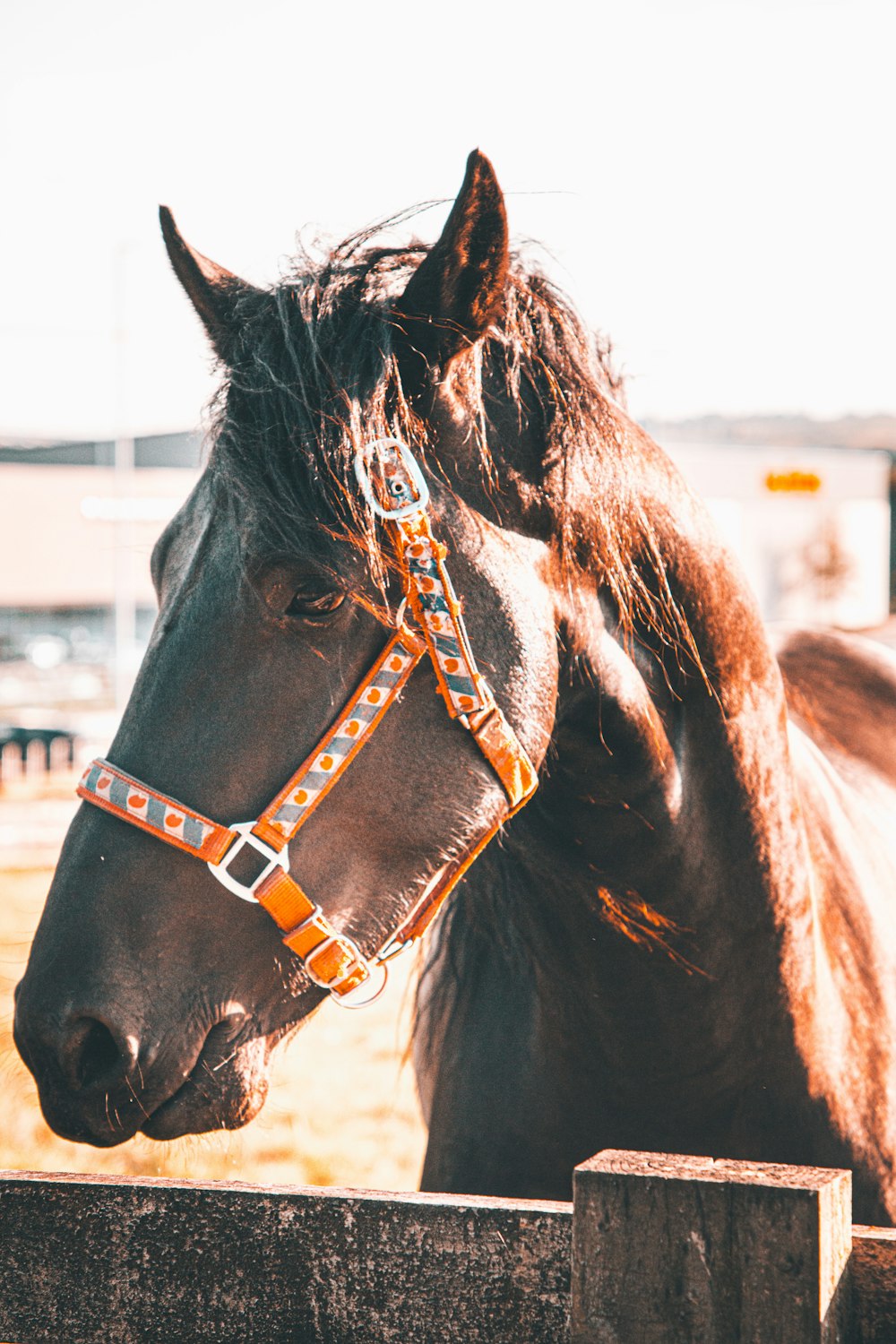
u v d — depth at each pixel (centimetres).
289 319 138
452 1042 197
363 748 135
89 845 134
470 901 188
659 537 159
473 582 140
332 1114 441
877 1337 108
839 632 322
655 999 164
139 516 1391
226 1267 124
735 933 164
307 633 134
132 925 130
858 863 199
